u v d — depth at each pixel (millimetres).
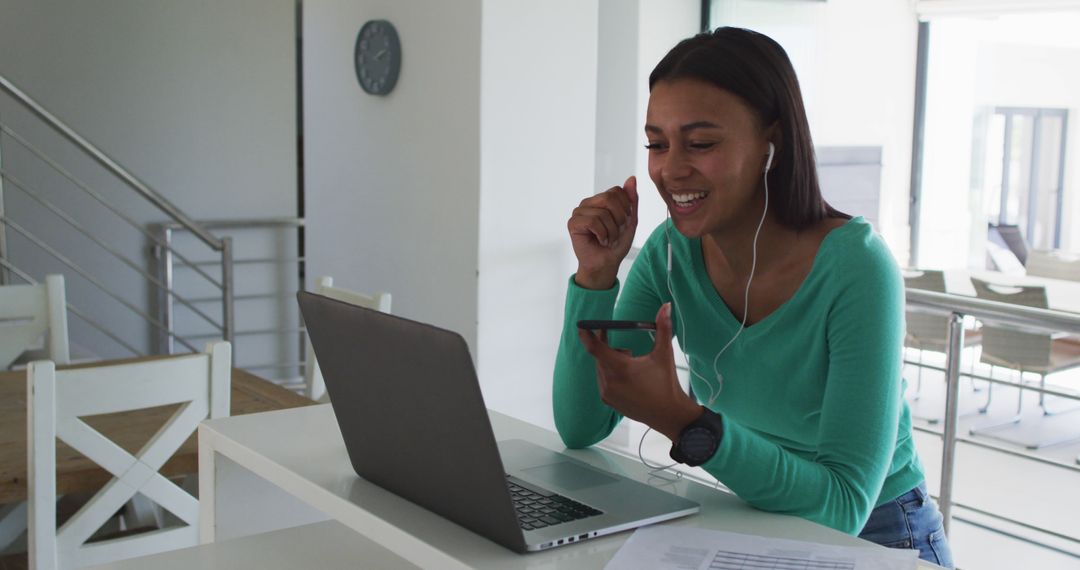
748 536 1080
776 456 1149
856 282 1241
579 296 1407
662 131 1235
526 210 4051
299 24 6746
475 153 3922
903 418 1485
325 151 4812
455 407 1026
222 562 1420
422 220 4238
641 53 5051
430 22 4109
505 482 1013
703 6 5305
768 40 1251
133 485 2113
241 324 5914
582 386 1411
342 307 1171
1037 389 4348
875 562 1002
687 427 1111
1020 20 7258
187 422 2164
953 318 2744
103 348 5543
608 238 1377
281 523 1629
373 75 4422
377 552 1456
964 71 7336
